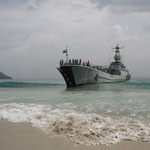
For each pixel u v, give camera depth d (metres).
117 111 12.95
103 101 18.73
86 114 11.62
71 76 46.19
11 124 9.16
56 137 7.06
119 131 7.70
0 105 15.80
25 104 16.58
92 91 33.59
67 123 8.98
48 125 8.80
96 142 6.50
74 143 6.43
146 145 6.24
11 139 6.94
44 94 27.88
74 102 18.03
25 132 7.77
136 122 9.41
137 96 23.70
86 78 50.47
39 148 6.04
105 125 8.70
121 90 35.44
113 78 68.56
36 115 11.07
